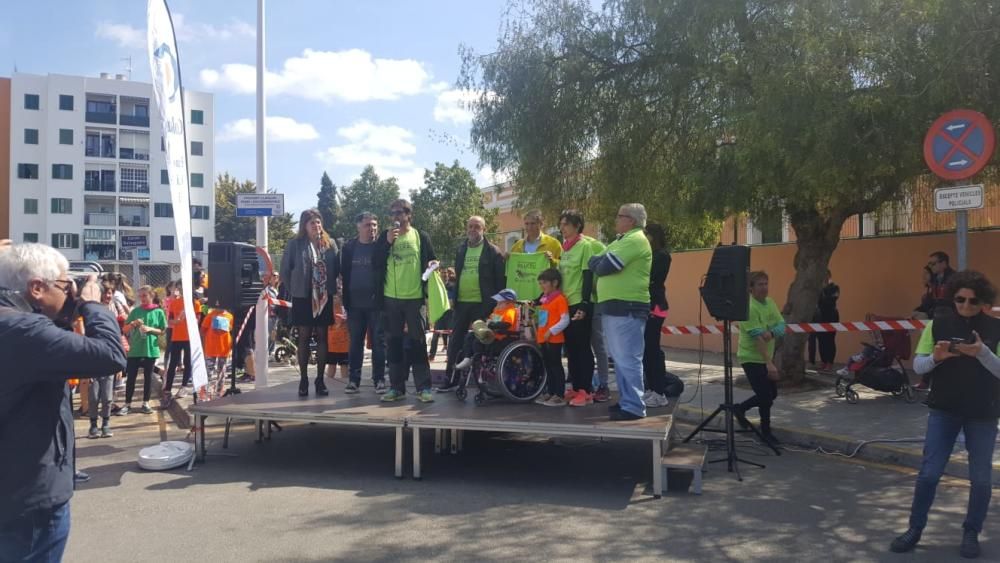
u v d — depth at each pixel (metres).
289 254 7.86
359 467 7.18
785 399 10.14
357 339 8.05
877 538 5.14
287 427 9.19
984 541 5.05
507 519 5.55
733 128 9.38
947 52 7.90
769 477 6.77
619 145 10.90
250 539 5.09
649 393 7.43
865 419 8.75
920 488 4.85
